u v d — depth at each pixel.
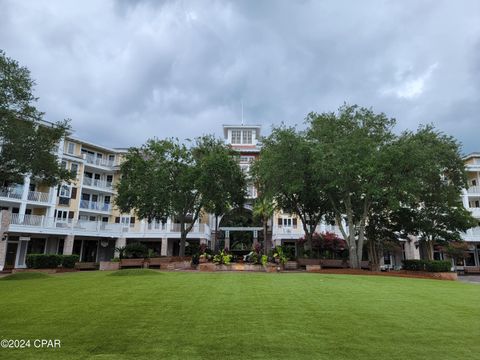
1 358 4.71
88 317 6.96
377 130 23.66
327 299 9.37
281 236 42.09
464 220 27.27
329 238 33.72
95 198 46.03
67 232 36.50
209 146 29.44
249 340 5.54
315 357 4.82
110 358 4.73
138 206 28.61
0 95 15.55
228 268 23.28
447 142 27.28
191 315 7.16
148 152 28.92
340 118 24.05
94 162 45.38
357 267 23.73
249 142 49.03
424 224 27.73
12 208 36.25
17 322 6.58
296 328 6.27
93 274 18.08
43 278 15.48
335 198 27.27
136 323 6.51
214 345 5.29
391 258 42.62
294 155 23.75
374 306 8.49
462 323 6.89
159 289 10.74
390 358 4.84
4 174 16.95
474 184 44.94
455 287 14.27
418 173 21.66
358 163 20.81
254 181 32.38
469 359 4.85
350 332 6.06
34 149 16.73
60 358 4.72
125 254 28.88
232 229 44.09
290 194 27.77
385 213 28.83
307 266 25.97
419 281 16.64
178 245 45.25
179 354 4.89
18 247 34.91
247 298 9.23
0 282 13.94
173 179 28.62
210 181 26.52
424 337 5.86
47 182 18.33
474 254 42.09
